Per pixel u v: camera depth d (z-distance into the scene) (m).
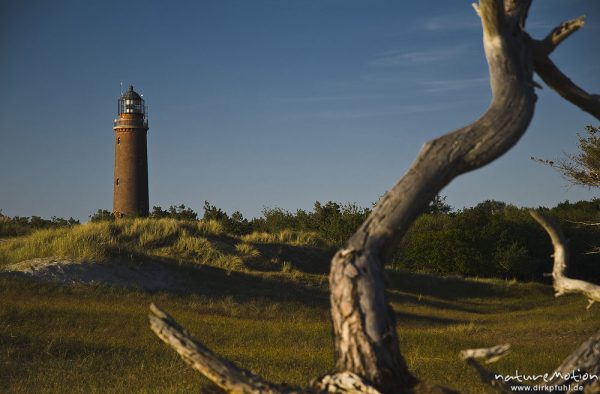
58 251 26.28
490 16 3.51
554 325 22.23
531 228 50.78
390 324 3.37
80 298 21.30
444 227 53.41
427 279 39.62
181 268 27.77
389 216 3.45
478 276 49.91
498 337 19.52
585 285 4.05
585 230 46.12
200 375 11.61
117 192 64.06
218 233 36.84
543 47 3.83
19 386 10.54
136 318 18.19
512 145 3.45
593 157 26.31
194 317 20.47
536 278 50.28
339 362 3.39
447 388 3.31
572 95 4.18
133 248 29.20
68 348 13.87
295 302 25.91
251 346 16.20
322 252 38.78
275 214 67.38
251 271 31.33
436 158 3.44
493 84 3.54
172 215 52.72
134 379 11.26
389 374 3.28
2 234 40.28
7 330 14.83
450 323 25.44
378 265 3.42
